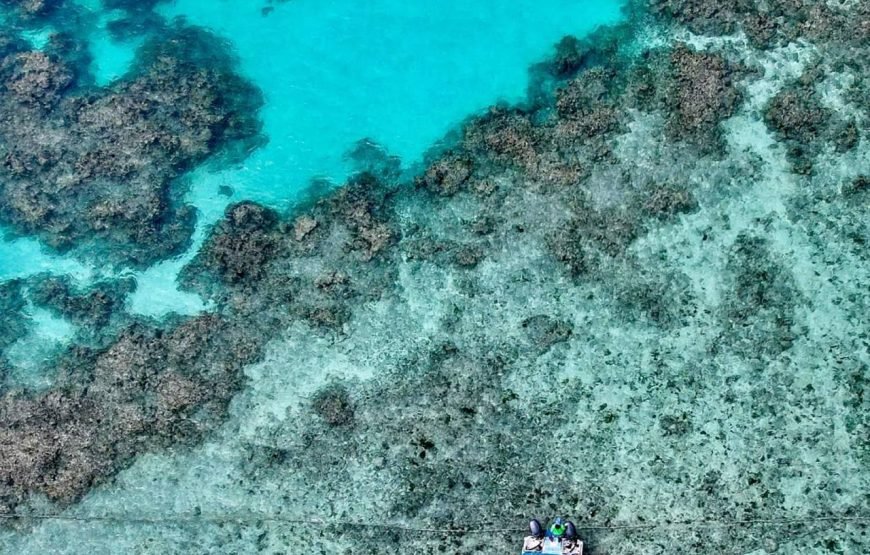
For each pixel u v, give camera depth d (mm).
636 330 13000
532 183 14344
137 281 14250
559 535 11359
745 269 13258
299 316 13641
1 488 12555
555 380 12781
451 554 11734
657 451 12148
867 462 11812
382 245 14102
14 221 14930
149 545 12086
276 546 11969
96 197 15008
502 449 12375
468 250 13875
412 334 13344
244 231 14461
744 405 12336
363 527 12016
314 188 14875
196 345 13531
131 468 12641
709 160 14141
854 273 13062
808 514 11570
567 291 13398
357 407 12859
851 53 14805
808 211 13578
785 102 14406
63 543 12172
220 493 12383
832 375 12406
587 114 14836
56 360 13594
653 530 11656
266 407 12984
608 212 13922
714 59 14938
